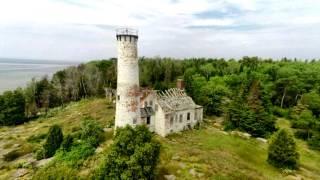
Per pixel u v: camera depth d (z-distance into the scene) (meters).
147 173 31.72
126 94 45.81
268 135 61.41
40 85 100.50
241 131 62.69
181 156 41.94
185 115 58.59
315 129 63.03
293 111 78.56
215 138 55.22
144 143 32.97
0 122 77.25
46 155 46.50
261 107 64.31
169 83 96.56
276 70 112.19
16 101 78.75
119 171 30.94
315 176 43.81
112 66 112.31
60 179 27.39
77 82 106.19
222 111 74.38
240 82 100.56
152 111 53.72
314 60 147.00
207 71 118.25
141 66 118.19
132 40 44.84
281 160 45.09
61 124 66.62
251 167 42.25
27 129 69.56
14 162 47.53
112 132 50.38
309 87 95.56
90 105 82.81
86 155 40.75
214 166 39.44
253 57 152.38
